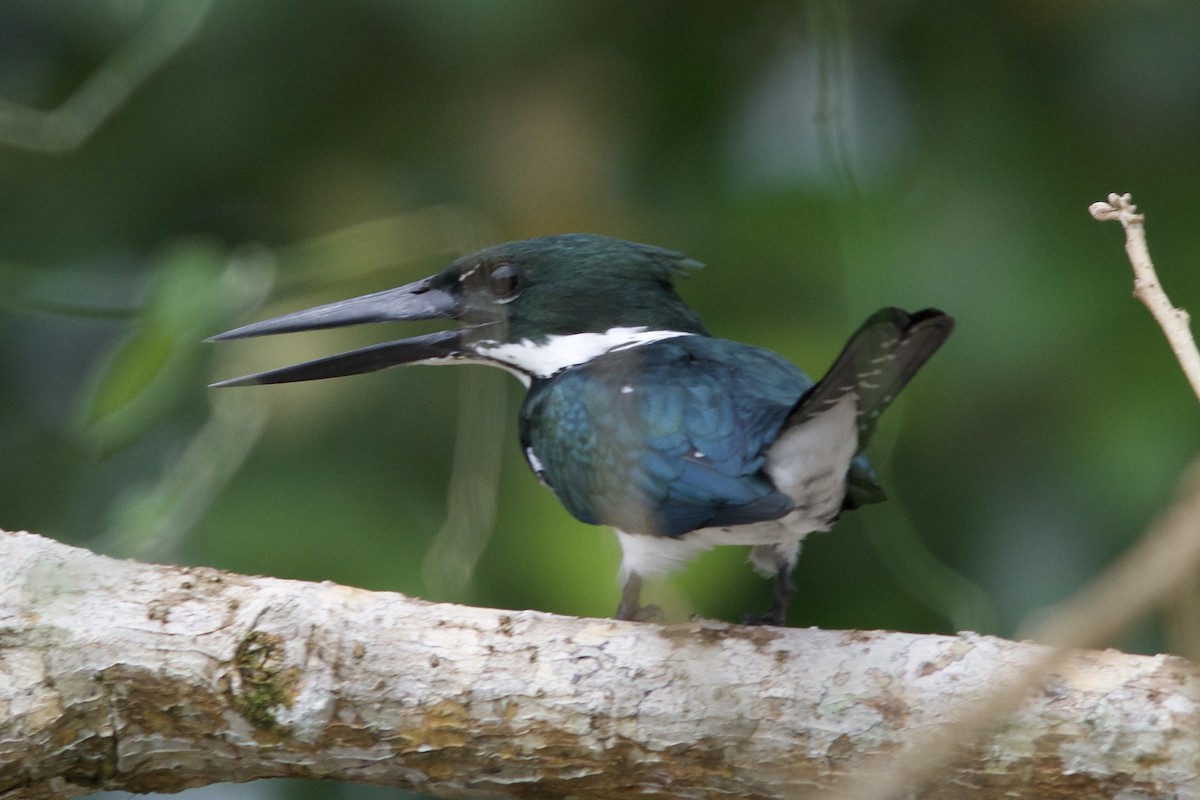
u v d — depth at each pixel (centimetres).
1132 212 609
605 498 776
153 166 1248
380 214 1220
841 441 702
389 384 1113
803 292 1105
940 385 1062
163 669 641
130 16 1205
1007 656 625
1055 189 1109
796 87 1212
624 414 768
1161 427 1015
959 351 1059
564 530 1021
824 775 629
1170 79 1124
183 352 995
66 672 641
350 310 912
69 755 646
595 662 645
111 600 654
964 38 1166
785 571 791
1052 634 320
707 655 643
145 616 649
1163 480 1004
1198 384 576
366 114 1241
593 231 1184
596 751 641
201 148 1243
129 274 1249
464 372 1021
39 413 1291
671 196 1202
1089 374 1041
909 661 631
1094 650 621
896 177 1145
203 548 1029
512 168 1198
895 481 1078
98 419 991
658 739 636
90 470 1223
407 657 646
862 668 632
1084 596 325
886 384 667
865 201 1052
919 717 621
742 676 638
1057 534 1049
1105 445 1020
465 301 905
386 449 1098
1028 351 1049
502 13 1145
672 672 639
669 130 1212
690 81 1220
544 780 650
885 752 622
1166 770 595
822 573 1067
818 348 1076
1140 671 610
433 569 998
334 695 642
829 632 650
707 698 632
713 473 730
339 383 1107
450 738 645
